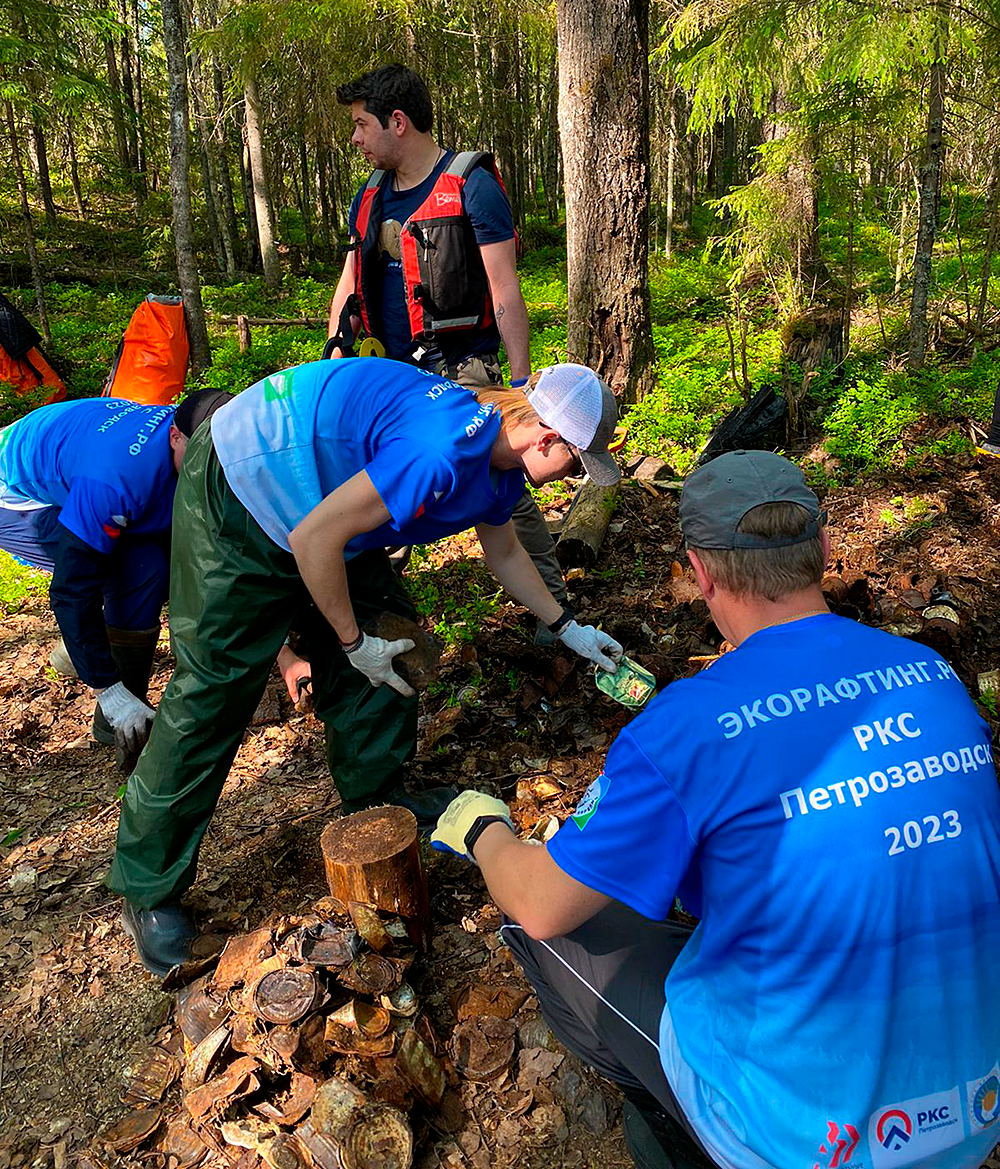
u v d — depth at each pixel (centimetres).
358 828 245
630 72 651
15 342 825
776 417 598
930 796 139
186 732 242
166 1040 243
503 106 2045
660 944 184
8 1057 243
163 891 253
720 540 152
